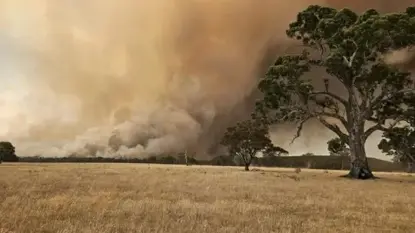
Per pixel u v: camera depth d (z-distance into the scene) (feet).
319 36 145.48
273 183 88.48
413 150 153.58
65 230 28.99
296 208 45.27
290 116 147.64
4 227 30.76
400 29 120.78
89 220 33.96
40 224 32.07
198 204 45.93
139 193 58.39
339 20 139.44
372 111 142.10
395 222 37.01
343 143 153.79
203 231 30.09
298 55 143.64
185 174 128.77
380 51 131.13
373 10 135.13
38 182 77.05
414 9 130.52
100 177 99.04
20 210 38.60
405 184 103.40
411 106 138.72
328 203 50.42
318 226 33.86
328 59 133.28
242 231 30.50
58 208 40.78
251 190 67.82
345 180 119.14
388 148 165.89
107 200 48.06
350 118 144.66
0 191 57.52
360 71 136.05
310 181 102.89
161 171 155.84
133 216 36.40
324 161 427.74
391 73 134.92
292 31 148.77
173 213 39.01
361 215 40.75
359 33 126.62
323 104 150.92
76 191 59.88
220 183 84.12
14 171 134.82
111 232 29.53
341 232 31.68
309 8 145.69
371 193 68.90
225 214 38.65
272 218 36.60
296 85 141.90
